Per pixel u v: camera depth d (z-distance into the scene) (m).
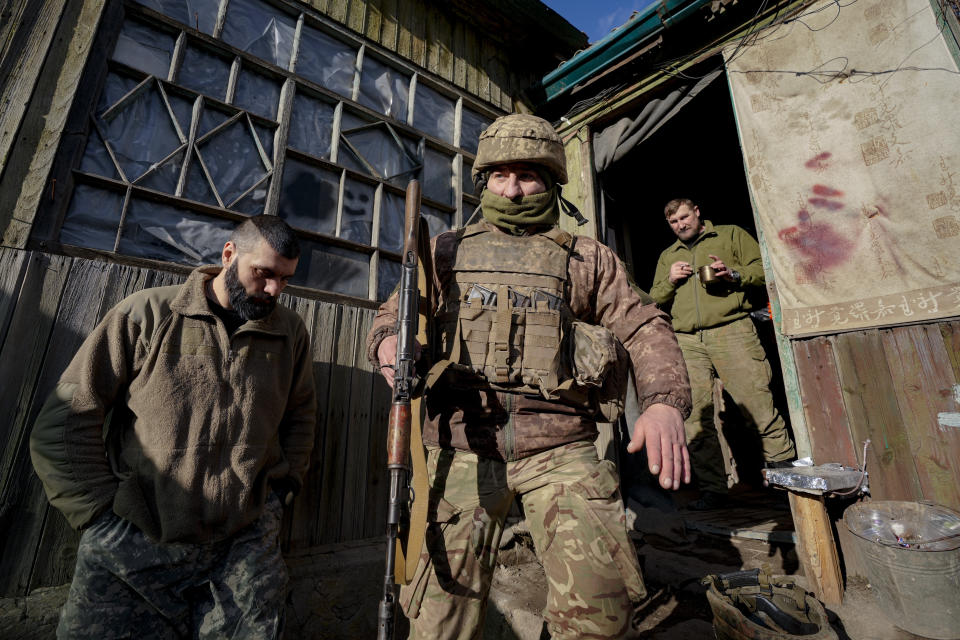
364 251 2.77
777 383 4.71
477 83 3.73
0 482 1.57
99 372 1.42
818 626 1.53
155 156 2.18
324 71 2.87
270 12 2.71
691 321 3.38
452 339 1.24
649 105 3.51
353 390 2.43
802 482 2.01
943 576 1.62
